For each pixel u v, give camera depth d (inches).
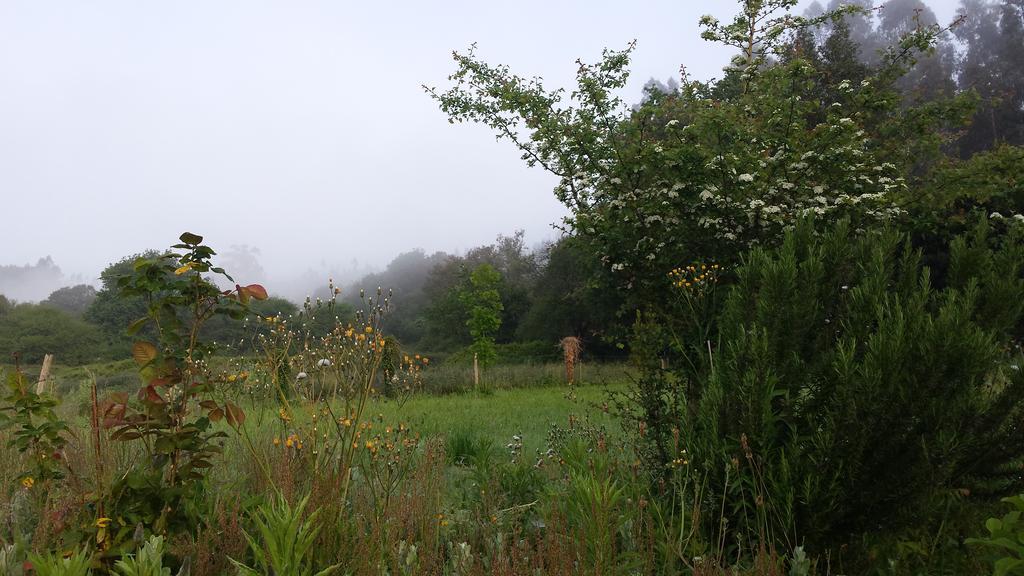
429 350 2432.3
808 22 376.5
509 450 258.7
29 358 2351.1
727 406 150.3
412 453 169.0
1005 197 376.8
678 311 210.5
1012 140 1625.2
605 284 326.3
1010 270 160.6
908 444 133.3
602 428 211.6
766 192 299.9
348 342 153.9
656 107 320.2
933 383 131.2
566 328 1665.8
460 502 175.8
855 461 132.5
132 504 120.6
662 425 183.3
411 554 121.0
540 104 331.3
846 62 938.7
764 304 153.3
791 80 327.6
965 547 136.6
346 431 145.3
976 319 155.9
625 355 1305.4
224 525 122.3
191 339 133.6
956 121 366.3
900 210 315.3
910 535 138.6
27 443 139.7
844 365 135.1
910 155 378.6
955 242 174.1
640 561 123.2
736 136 303.3
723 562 133.6
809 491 134.2
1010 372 141.6
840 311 163.6
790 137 317.7
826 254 169.6
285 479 129.8
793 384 149.3
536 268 2346.2
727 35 374.6
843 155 302.5
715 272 227.8
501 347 1628.9
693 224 295.9
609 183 319.3
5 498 139.6
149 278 130.7
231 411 135.9
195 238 131.6
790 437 148.1
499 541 124.8
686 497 155.8
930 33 363.9
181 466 132.6
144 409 129.0
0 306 3075.8
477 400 594.9
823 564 139.0
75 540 112.3
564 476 171.3
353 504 145.6
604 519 121.3
